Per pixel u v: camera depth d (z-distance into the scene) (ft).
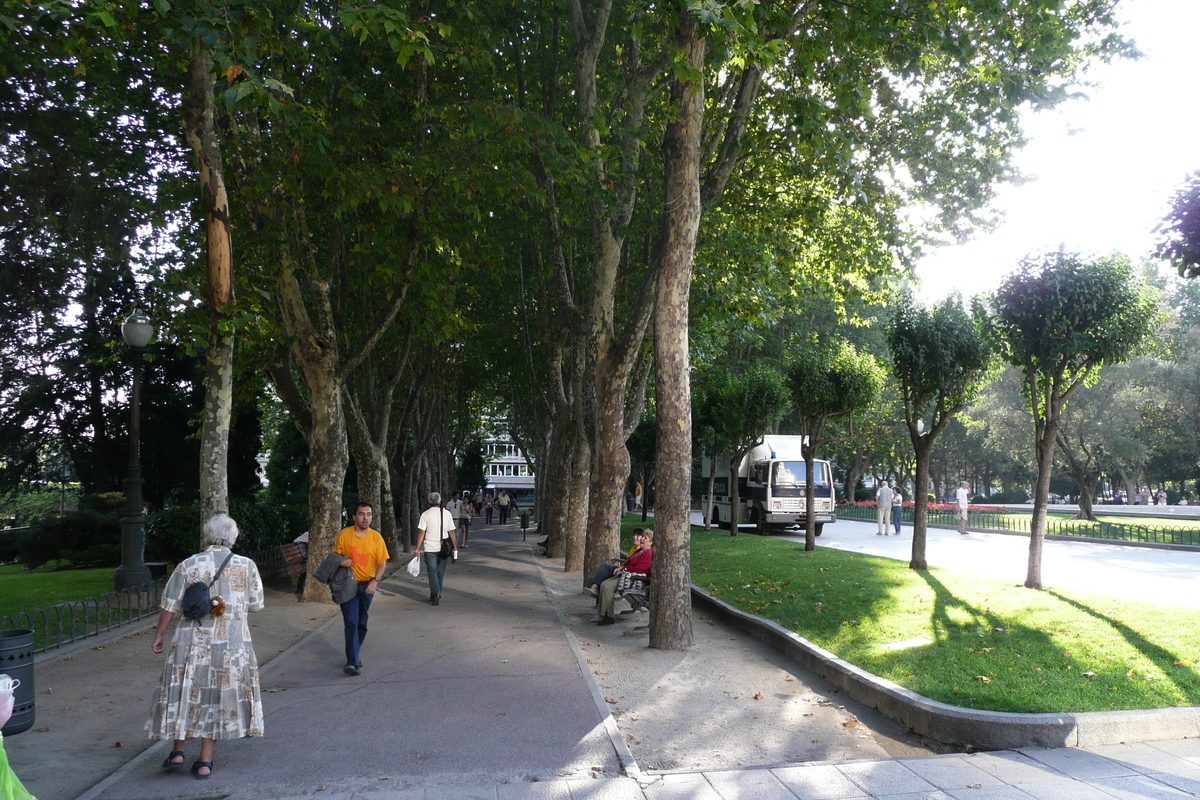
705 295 60.03
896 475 226.99
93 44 33.50
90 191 56.24
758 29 33.30
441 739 19.65
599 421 47.96
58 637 30.89
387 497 71.36
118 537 75.87
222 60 26.71
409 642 32.35
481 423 165.99
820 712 22.77
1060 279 39.09
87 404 84.89
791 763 18.21
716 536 90.58
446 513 43.88
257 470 93.04
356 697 23.71
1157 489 240.73
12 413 82.38
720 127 40.42
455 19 44.50
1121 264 39.55
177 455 86.33
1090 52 45.14
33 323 79.00
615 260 47.55
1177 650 25.32
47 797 16.22
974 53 42.57
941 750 19.52
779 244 58.54
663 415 31.60
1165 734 19.38
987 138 51.29
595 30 46.06
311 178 45.34
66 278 71.36
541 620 37.73
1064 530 89.56
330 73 40.16
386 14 29.43
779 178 55.57
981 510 138.10
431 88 48.49
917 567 49.55
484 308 90.94
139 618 37.24
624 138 47.16
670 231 30.96
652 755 19.19
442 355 86.22
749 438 92.89
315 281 44.32
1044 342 39.45
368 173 39.93
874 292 65.62
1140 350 41.14
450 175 40.37
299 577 48.70
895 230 58.03
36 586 54.65
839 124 44.78
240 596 17.61
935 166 52.49
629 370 47.09
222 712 16.97
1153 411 141.59
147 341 47.03
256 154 40.34
